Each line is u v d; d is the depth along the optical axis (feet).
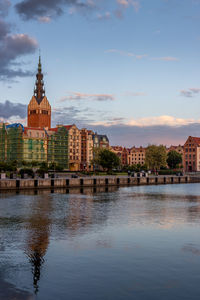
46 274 75.15
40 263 82.74
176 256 89.40
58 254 90.53
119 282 70.95
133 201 223.71
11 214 161.89
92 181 359.87
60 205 197.06
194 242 104.88
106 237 111.45
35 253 91.40
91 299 62.85
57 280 71.67
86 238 109.91
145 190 324.19
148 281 71.67
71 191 294.87
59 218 150.82
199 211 176.45
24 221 142.72
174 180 476.13
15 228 127.13
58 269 78.48
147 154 586.04
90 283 70.23
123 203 211.20
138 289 67.51
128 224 136.26
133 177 412.77
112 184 383.24
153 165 589.73
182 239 108.99
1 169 408.46
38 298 62.95
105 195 263.29
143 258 87.40
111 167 492.95
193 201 227.81
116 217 154.61
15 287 67.92
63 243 102.78
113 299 62.95
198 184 451.12
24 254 90.38
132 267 80.28
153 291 66.59
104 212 170.71
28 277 73.26
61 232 119.65
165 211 175.94
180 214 165.07
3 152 542.16
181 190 330.13
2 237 111.14
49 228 127.13
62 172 451.12
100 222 140.77
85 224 135.95
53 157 547.08
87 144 613.11
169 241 106.01
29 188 301.43
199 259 86.79
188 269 79.15
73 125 590.55
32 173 366.63
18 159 503.20
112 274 75.51
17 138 507.71
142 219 149.07
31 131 525.34
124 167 641.40
